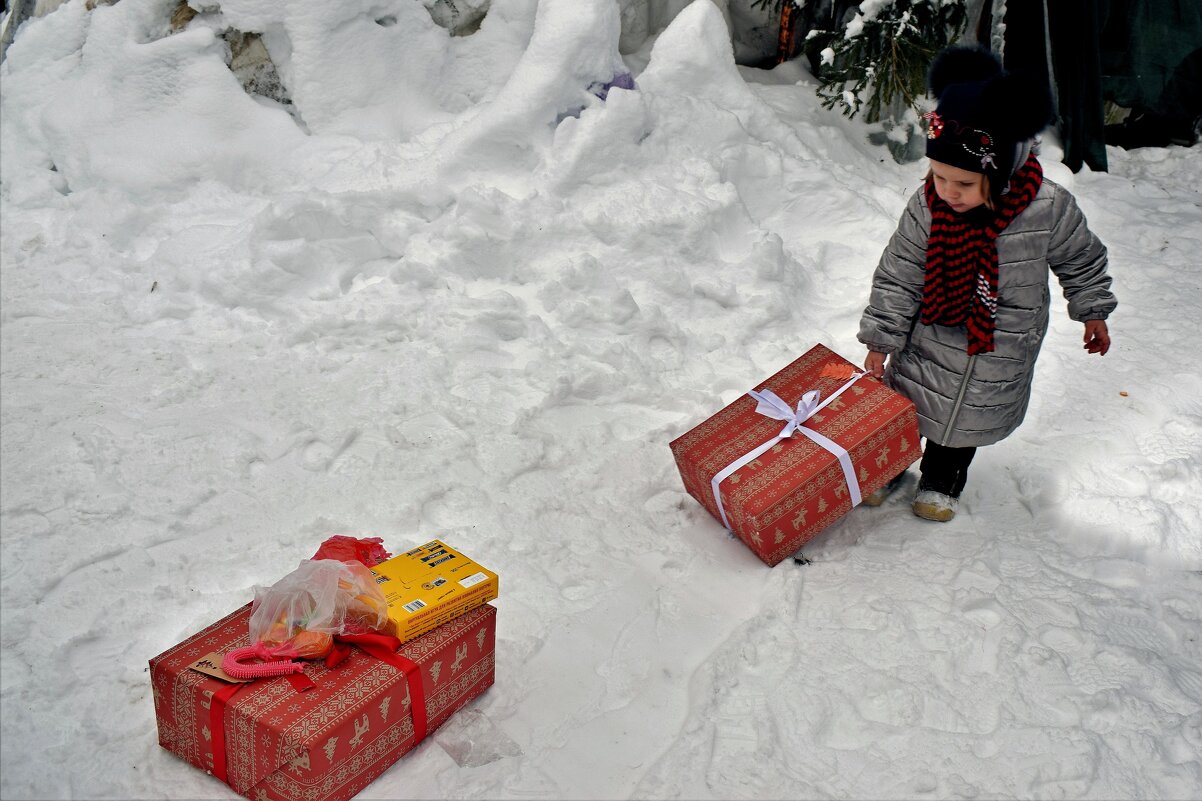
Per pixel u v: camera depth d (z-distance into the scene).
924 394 3.17
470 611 2.56
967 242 2.89
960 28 5.60
